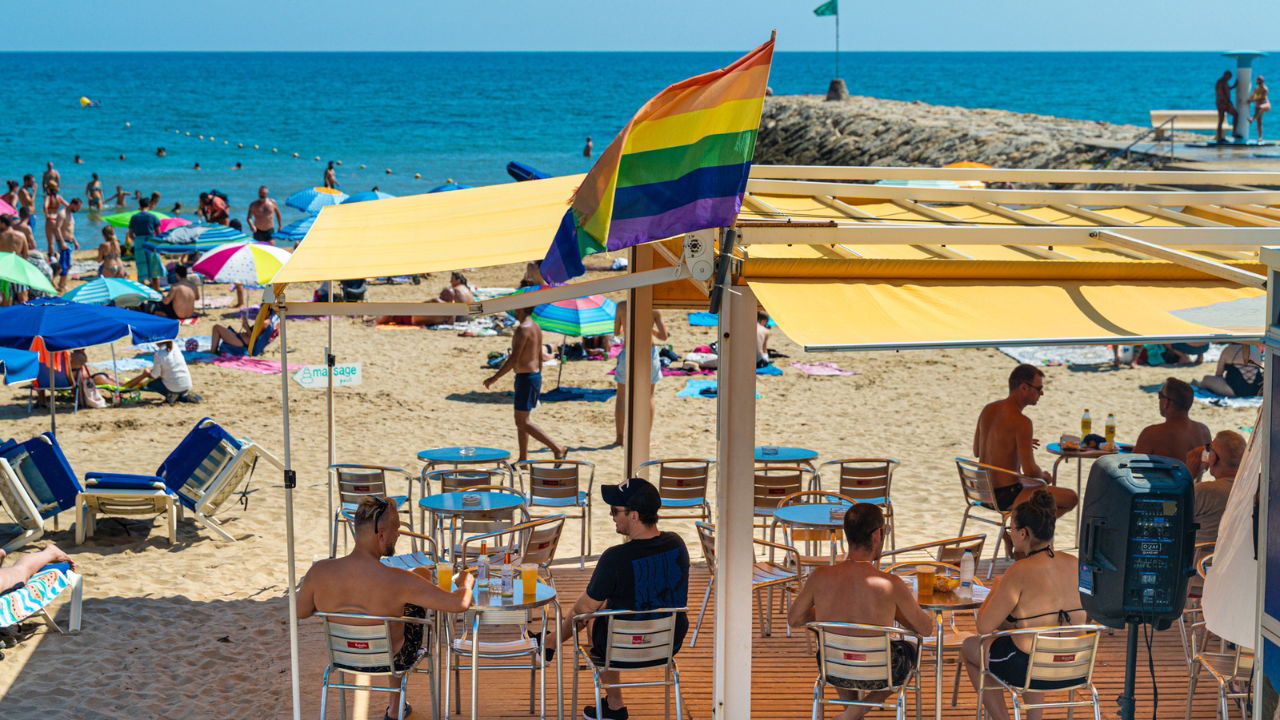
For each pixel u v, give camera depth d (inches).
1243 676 224.1
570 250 190.7
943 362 679.7
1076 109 3558.1
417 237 277.6
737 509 213.9
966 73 6397.6
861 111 1956.2
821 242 204.5
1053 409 562.6
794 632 299.0
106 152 2338.8
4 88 4837.6
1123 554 193.5
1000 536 337.1
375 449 497.7
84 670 281.9
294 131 2923.2
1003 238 208.7
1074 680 220.5
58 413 549.0
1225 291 222.7
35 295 794.8
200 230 884.0
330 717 255.9
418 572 271.6
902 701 223.0
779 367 667.4
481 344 722.8
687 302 363.3
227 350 674.2
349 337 740.0
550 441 463.2
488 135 2878.9
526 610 246.7
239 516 409.1
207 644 298.5
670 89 189.9
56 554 314.0
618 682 244.7
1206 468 332.8
